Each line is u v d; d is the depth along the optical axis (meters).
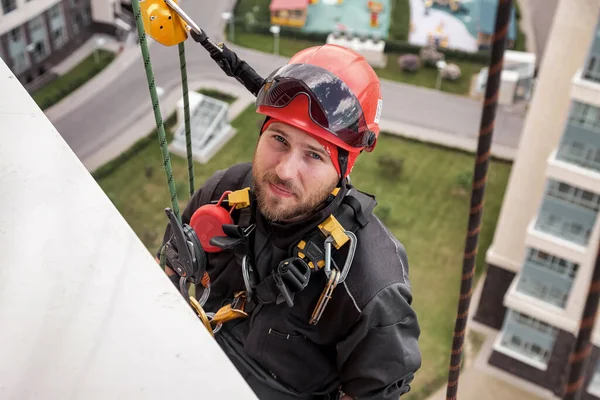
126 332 1.57
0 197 1.86
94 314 1.60
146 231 24.69
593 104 14.73
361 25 36.03
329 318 2.51
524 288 17.59
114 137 28.72
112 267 1.70
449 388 2.36
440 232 25.31
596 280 1.27
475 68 34.09
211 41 2.60
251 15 34.97
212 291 2.79
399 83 33.03
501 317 20.11
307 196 2.35
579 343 1.32
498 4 1.39
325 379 2.65
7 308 1.61
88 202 1.85
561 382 18.67
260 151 2.40
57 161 1.95
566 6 14.23
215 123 27.94
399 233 25.11
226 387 1.50
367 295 2.41
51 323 1.59
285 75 2.34
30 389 1.49
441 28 35.62
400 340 2.45
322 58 2.39
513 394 19.36
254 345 2.64
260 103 2.39
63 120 29.34
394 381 2.48
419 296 22.72
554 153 15.77
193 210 2.84
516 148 29.94
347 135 2.34
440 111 31.52
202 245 2.66
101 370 1.51
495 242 18.89
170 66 31.62
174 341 1.56
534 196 17.36
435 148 29.48
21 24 27.98
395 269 2.48
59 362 1.52
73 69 30.86
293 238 2.45
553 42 14.70
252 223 2.60
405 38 35.66
